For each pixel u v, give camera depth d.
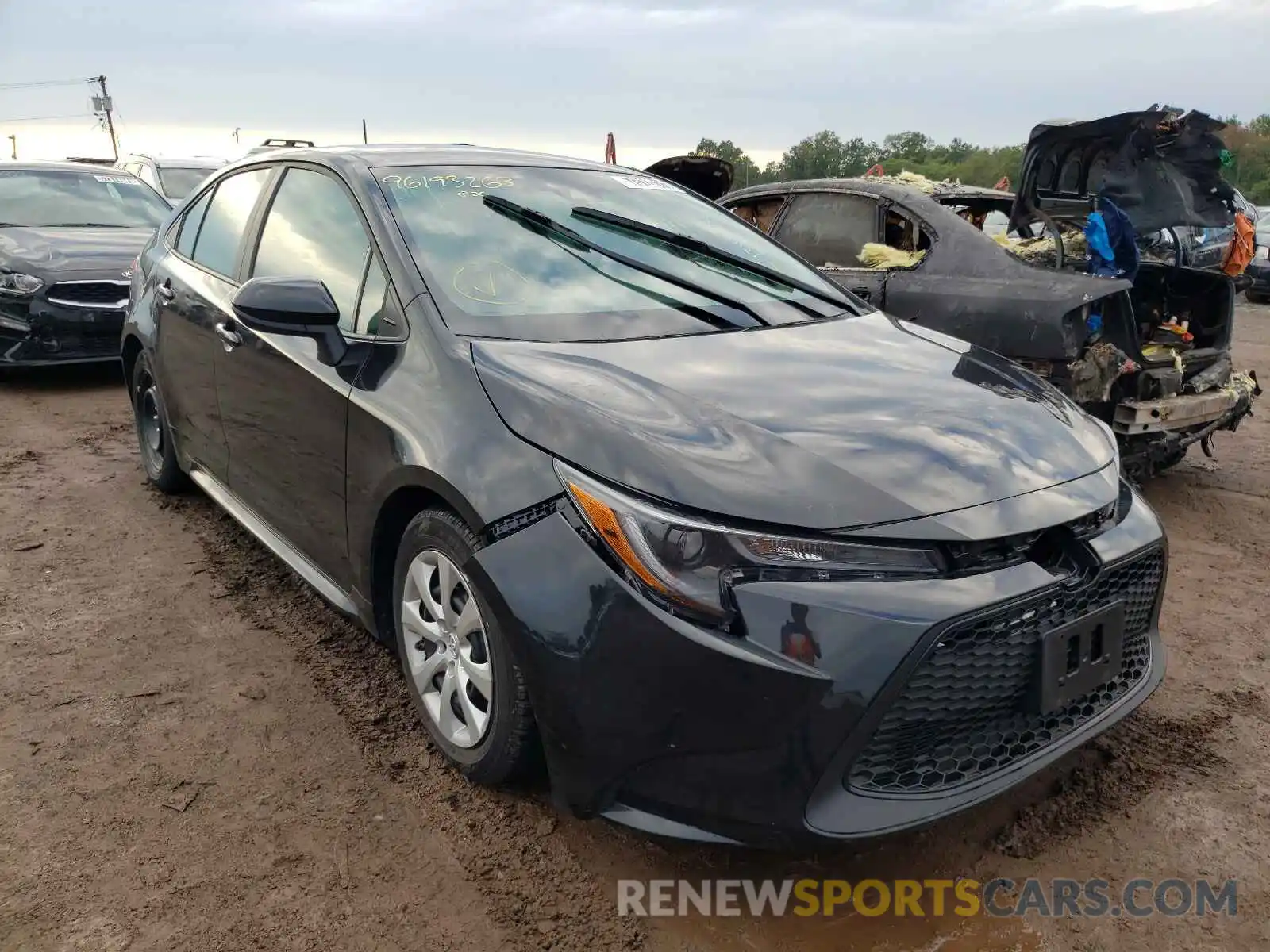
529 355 2.51
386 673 3.17
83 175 8.59
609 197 3.55
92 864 2.27
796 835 1.94
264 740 2.78
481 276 2.86
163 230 4.65
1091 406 4.38
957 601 1.97
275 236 3.48
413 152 3.43
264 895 2.20
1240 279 5.47
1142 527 2.44
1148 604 2.57
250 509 3.64
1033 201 5.20
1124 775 2.73
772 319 3.10
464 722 2.55
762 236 3.84
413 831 2.42
